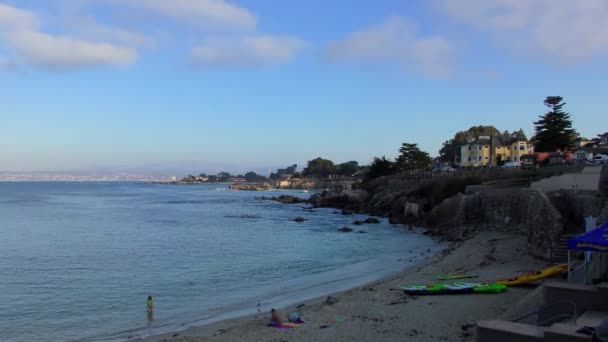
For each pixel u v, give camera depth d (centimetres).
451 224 5272
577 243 1420
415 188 7619
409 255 3884
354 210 9106
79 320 2156
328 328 1839
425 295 2270
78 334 1953
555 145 8788
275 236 5403
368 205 9162
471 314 1889
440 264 3186
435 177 7750
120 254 4094
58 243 4825
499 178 6294
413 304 2108
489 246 3641
